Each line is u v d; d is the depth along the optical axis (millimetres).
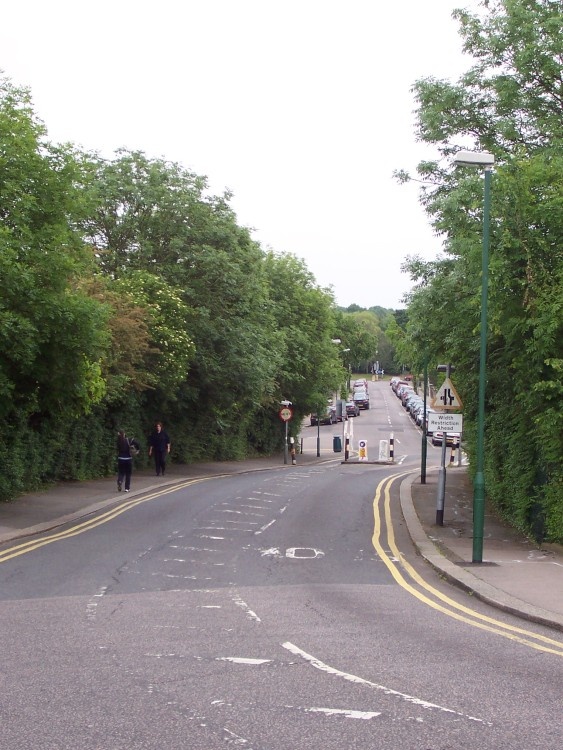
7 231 16266
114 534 16422
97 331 18188
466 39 18562
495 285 13977
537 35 17797
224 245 35188
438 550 14961
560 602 10234
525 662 7375
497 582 11641
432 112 18766
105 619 9039
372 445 67688
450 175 19531
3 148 17453
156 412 36125
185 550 14570
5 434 21078
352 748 5023
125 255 33844
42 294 17031
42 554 13883
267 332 43000
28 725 5410
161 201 33438
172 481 29359
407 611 9820
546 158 16453
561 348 13852
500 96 18172
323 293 56000
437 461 52469
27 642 7895
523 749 5059
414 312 18562
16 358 16781
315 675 6711
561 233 14016
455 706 5926
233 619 9117
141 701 5945
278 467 45156
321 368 55781
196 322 33812
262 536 16516
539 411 14758
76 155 23656
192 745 5051
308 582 11852
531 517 16219
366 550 15133
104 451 29922
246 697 6066
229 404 39062
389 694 6188
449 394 18547
